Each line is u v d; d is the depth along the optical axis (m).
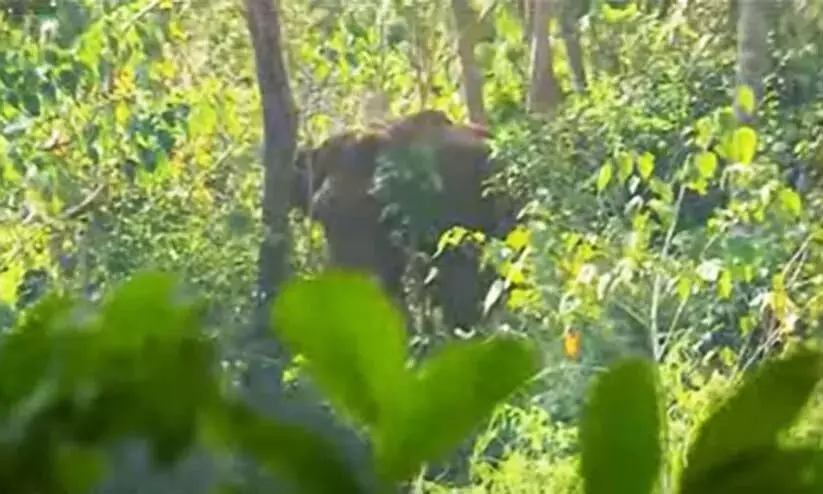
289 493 0.62
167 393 0.62
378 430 0.64
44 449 0.61
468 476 2.52
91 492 0.61
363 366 0.64
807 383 0.64
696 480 0.63
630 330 3.21
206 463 0.62
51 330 0.64
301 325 0.65
